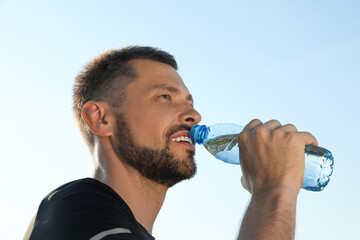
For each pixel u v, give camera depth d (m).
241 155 1.45
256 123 1.49
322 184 1.68
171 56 1.94
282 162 1.37
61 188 1.55
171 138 1.72
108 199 1.42
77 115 1.96
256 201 1.35
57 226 1.36
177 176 1.70
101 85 1.87
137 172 1.70
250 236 1.28
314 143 1.42
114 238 1.28
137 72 1.83
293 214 1.30
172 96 1.80
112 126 1.77
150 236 1.57
